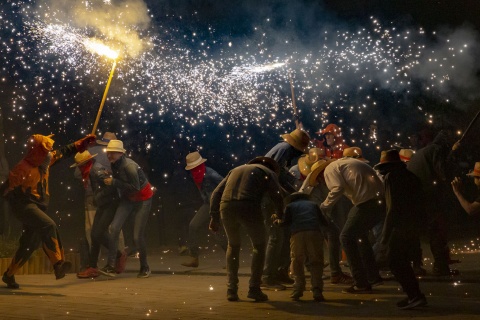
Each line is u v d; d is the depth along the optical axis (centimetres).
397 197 775
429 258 1281
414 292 770
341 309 788
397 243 772
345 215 1114
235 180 871
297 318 733
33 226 977
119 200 1141
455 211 1892
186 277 1141
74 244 1834
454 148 1045
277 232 959
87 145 1045
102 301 871
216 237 1220
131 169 1111
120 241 1180
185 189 1803
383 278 1014
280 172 959
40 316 754
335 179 916
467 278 981
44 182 997
